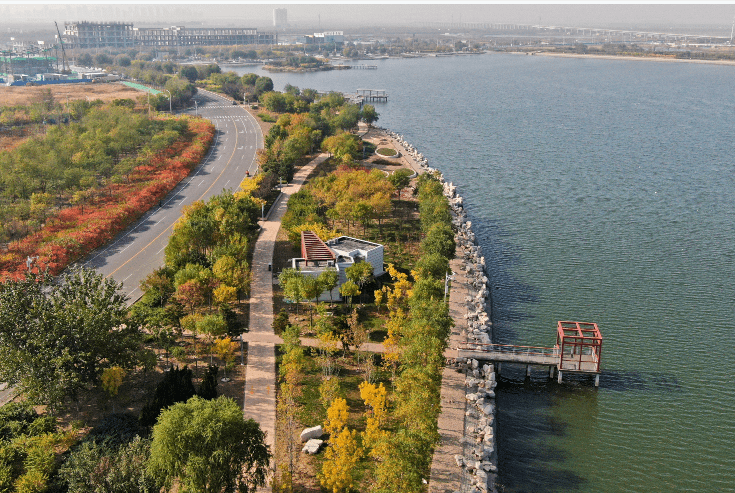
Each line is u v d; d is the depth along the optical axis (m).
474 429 96.19
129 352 99.88
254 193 195.25
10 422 87.62
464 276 147.25
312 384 103.62
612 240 174.50
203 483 71.94
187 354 111.06
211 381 95.62
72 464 79.75
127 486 74.12
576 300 140.38
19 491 75.88
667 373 114.88
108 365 98.44
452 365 113.38
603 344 123.19
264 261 151.88
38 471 78.12
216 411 76.38
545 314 134.62
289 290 124.06
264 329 119.94
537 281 149.88
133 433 87.12
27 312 96.75
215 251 137.50
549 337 125.81
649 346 122.75
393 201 197.88
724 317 132.88
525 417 103.94
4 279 130.38
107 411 94.81
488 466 89.31
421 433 82.38
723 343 123.69
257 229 172.00
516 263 159.88
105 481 74.69
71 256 147.12
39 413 93.75
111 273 143.00
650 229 182.62
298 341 106.94
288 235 159.38
